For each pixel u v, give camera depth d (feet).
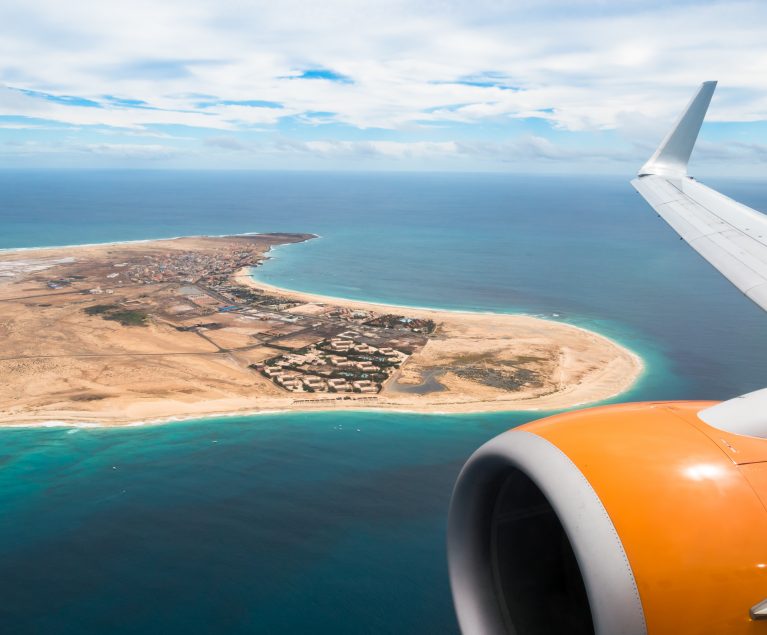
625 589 13.15
